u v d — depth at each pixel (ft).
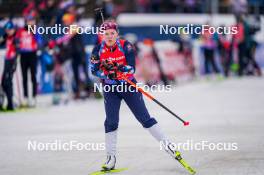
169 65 175.63
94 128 101.91
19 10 136.67
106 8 138.92
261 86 171.22
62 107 131.13
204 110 123.95
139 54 162.20
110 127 67.67
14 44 124.16
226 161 73.10
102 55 65.62
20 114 120.78
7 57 123.85
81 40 138.41
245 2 196.13
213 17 201.57
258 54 216.95
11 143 88.22
